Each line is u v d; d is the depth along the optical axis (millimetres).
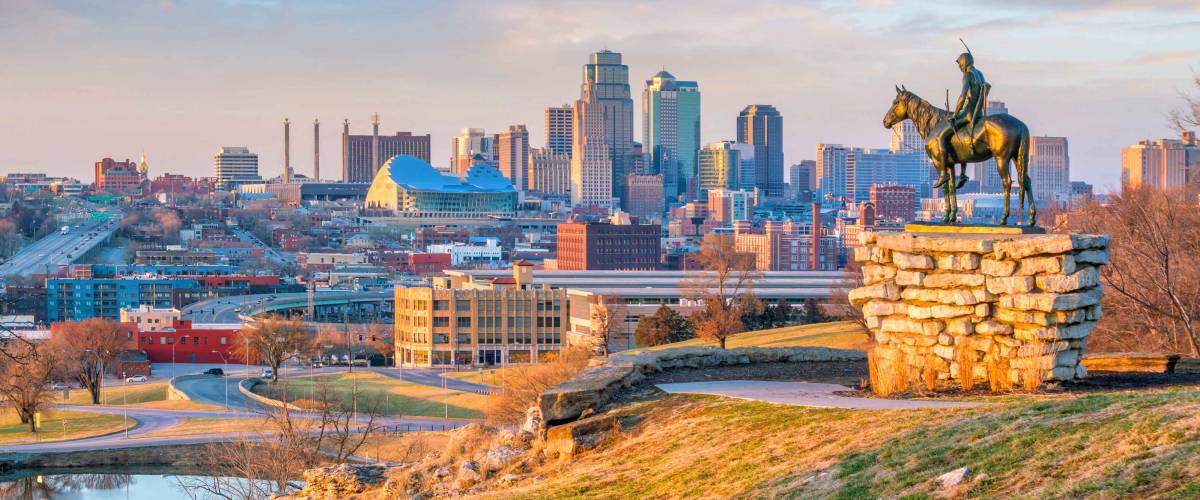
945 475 23922
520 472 33406
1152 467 21469
